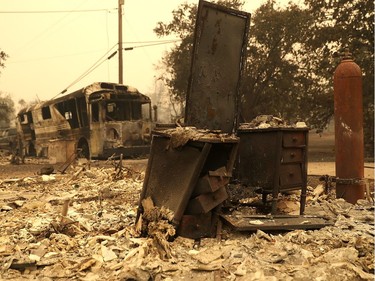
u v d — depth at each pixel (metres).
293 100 25.84
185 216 5.02
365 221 5.80
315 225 5.23
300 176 6.37
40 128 24.58
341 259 4.12
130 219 6.32
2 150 29.44
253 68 25.75
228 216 5.34
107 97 19.72
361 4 19.72
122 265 4.16
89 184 11.16
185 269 4.10
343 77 7.36
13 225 6.15
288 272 3.93
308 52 23.88
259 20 25.14
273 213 6.02
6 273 4.08
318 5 21.25
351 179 7.31
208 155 5.20
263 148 6.22
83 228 5.68
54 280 3.96
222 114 6.49
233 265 4.13
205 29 6.12
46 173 14.23
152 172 5.49
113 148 19.61
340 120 7.40
